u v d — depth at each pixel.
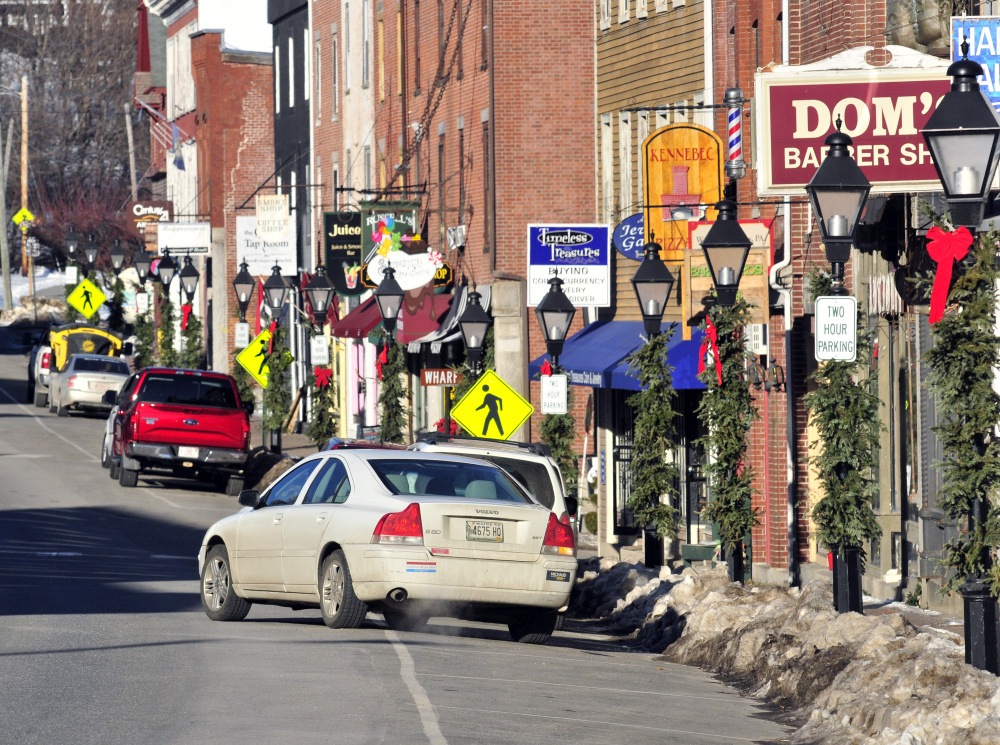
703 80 87.25
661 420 68.94
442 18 125.56
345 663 41.50
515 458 56.28
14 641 44.78
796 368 70.25
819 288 49.12
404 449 57.12
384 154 144.88
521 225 107.94
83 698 35.06
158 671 39.22
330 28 166.38
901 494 59.50
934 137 37.25
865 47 54.66
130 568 72.25
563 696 39.31
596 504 101.50
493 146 107.94
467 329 79.81
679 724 37.00
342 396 163.12
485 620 54.72
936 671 37.25
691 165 78.12
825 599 49.91
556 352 75.31
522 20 107.81
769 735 37.00
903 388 59.19
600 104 103.44
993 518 39.78
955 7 59.34
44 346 182.75
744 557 63.81
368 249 124.69
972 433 40.50
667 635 54.81
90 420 167.62
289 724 32.34
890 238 59.03
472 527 47.38
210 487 118.06
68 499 104.44
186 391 113.62
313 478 51.31
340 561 48.03
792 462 70.38
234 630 49.09
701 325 73.00
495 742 31.72
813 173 52.44
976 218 37.31
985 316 40.75
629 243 83.38
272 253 157.62
